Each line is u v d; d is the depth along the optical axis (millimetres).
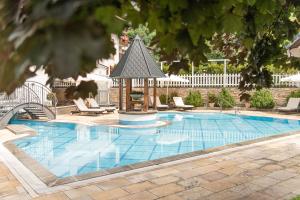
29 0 1060
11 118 17031
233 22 1640
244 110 21438
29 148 11852
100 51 810
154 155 10656
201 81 23641
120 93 16781
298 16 3203
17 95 17391
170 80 22109
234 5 1794
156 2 1458
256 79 3555
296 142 10320
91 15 958
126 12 1434
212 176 6598
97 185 6047
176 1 1363
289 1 2873
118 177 6539
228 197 5414
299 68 3516
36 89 19438
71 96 1445
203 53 2027
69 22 844
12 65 876
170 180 6336
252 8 2277
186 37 1567
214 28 1571
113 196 5465
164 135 14320
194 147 11828
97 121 17703
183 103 23500
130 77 15609
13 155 8727
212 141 12922
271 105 20578
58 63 775
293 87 20516
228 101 21766
